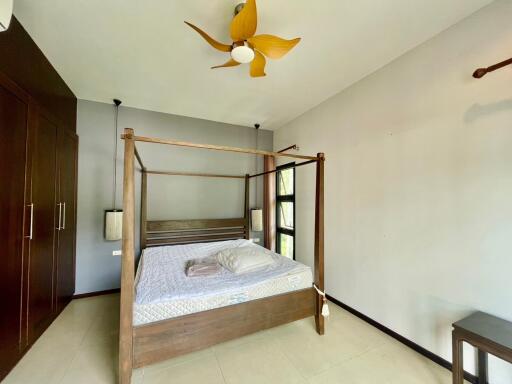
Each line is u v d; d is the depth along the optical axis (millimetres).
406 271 1994
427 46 1864
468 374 1573
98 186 3029
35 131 1893
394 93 2119
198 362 1745
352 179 2557
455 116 1687
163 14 1605
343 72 2344
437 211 1784
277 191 4164
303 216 3391
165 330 1479
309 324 2285
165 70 2312
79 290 2914
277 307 1885
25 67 1757
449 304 1701
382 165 2225
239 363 1737
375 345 1970
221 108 3289
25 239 1765
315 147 3162
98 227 3018
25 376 1584
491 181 1500
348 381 1578
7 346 1575
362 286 2404
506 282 1429
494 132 1490
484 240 1527
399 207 2062
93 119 3029
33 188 1866
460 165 1655
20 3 1489
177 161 3527
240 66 2250
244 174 4043
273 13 1576
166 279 1938
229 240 3645
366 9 1547
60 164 2410
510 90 1428
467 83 1622
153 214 3361
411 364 1745
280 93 2811
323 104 3025
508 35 1437
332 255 2801
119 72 2346
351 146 2580
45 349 1869
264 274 2039
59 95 2395
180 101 3051
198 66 2242
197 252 2949
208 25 1708
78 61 2152
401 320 2020
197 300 1614
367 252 2361
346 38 1839
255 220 3881
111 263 3072
